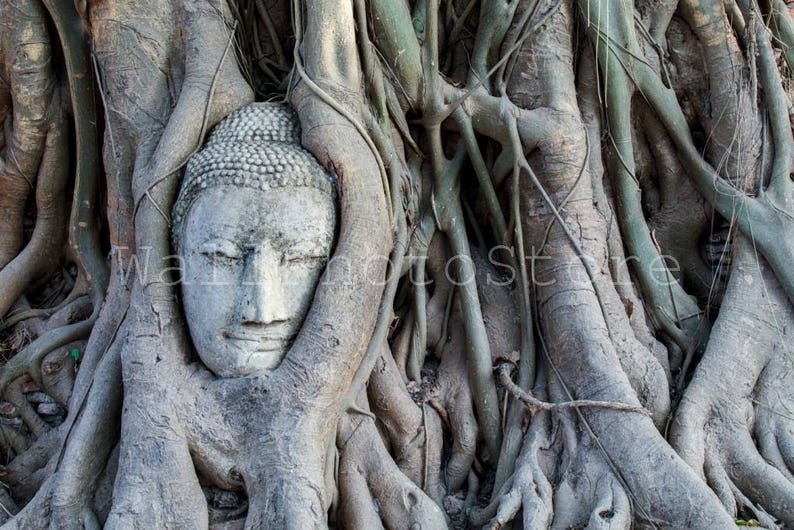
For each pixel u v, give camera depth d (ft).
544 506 11.84
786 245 13.98
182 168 12.19
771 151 14.84
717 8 15.07
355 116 12.33
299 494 10.73
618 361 13.15
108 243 15.26
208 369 11.71
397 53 13.65
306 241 11.54
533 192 14.15
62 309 14.85
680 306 14.75
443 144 14.78
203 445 11.21
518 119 14.01
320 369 11.23
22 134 14.99
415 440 13.46
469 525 12.94
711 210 15.29
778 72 15.33
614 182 15.01
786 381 13.57
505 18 14.46
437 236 14.64
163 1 13.21
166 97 13.20
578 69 15.05
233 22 13.71
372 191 11.90
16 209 15.79
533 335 14.07
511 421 13.64
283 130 12.33
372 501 12.28
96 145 14.66
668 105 14.97
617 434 12.32
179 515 10.86
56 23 14.03
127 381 11.52
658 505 11.65
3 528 11.32
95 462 11.78
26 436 14.14
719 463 12.84
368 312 11.69
